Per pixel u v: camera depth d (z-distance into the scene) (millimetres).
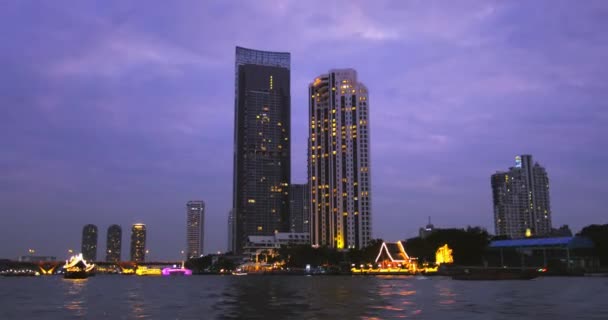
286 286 157375
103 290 152875
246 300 95375
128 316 69438
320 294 110438
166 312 74062
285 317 64688
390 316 64000
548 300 86938
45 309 82312
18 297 117000
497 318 61219
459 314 65688
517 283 155125
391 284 160125
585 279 185625
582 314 65250
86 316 70312
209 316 67625
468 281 178125
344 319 61344
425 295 102250
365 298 95625
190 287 167625
